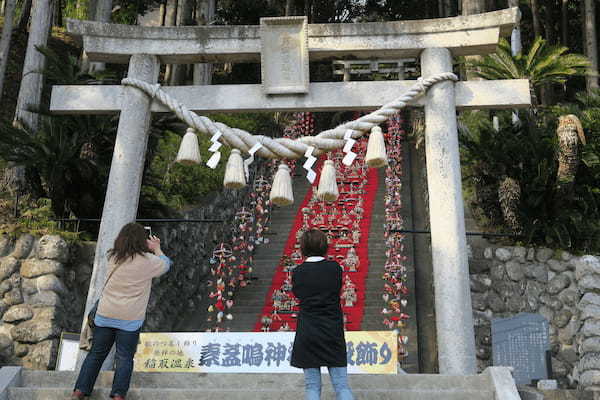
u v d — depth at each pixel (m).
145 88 7.55
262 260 13.97
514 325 7.70
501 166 11.56
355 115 25.45
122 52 7.79
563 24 24.09
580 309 7.70
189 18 20.55
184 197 14.79
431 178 7.11
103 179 10.59
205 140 17.33
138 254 5.01
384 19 30.42
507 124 12.98
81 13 21.56
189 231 13.35
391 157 17.36
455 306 6.60
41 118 12.09
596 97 12.59
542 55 11.77
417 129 20.59
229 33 7.76
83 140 10.44
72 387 5.36
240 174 6.81
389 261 11.87
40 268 9.27
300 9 29.17
